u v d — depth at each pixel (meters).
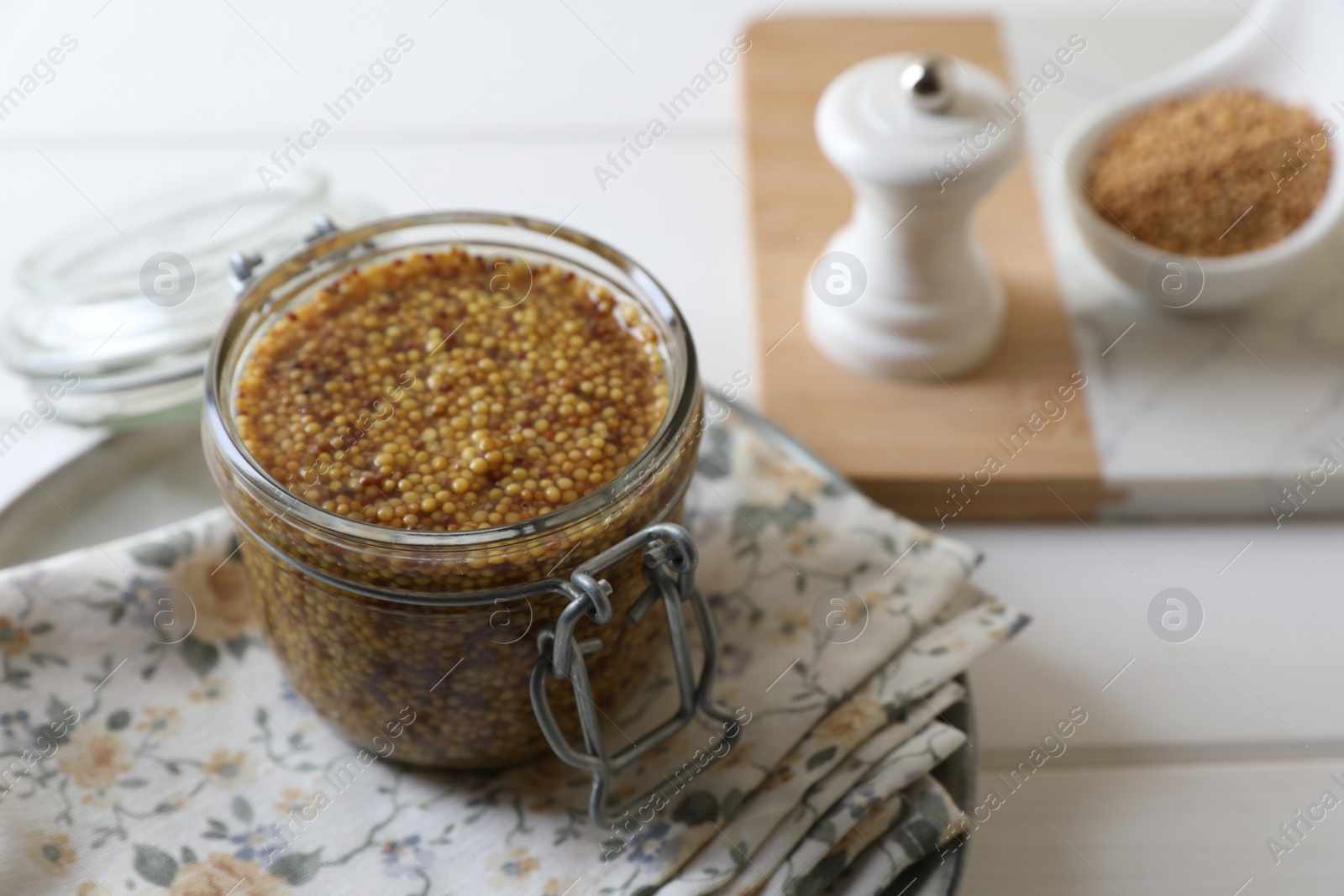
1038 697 0.52
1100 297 0.61
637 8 0.73
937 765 0.48
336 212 0.57
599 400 0.46
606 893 0.46
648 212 0.64
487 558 0.43
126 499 0.54
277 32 0.71
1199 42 0.69
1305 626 0.54
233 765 0.48
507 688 0.46
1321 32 0.61
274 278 0.47
